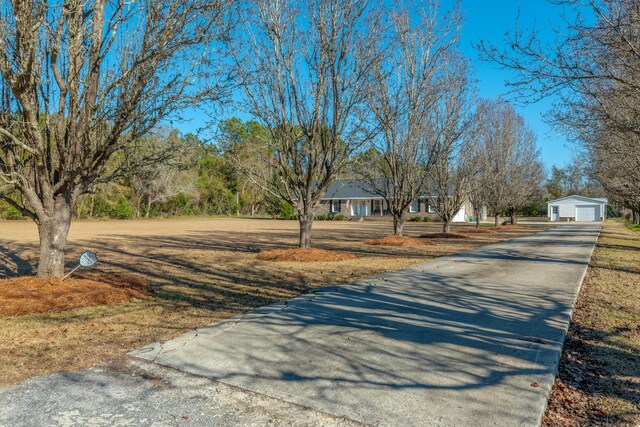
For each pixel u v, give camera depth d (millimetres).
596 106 8695
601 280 8922
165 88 7121
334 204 57719
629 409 3213
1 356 4320
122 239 22625
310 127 12805
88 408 3266
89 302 6570
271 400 3400
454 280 8898
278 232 29719
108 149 7355
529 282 8586
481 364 4062
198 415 3160
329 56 12086
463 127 19203
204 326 5477
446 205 23938
